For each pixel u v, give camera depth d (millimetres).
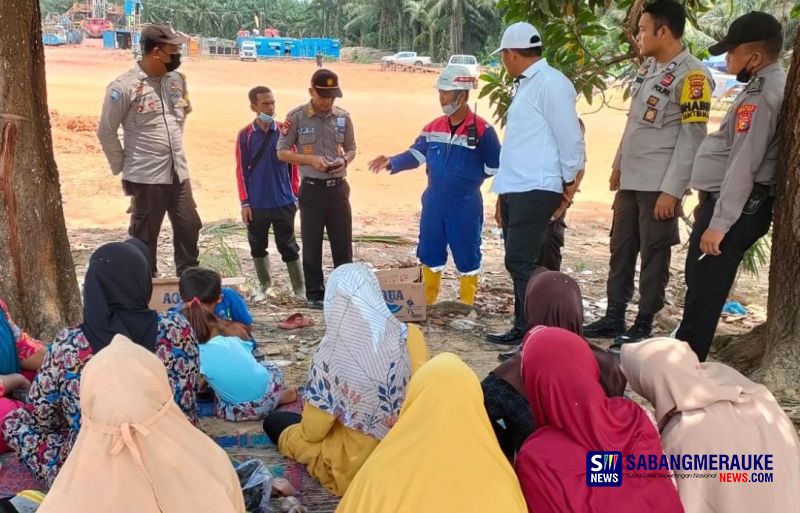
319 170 6637
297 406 4680
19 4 5051
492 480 2660
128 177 6664
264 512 3432
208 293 4734
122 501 2566
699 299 4980
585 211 13031
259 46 58562
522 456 2891
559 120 5309
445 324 6449
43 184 5281
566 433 2877
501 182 5578
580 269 8781
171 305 5777
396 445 2742
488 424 2801
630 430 2859
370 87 38938
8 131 5051
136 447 2598
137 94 6504
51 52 48812
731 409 3041
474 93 31031
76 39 62969
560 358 2871
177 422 2777
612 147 20922
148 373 2707
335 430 3746
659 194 5422
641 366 3162
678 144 5270
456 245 6621
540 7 6719
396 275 6547
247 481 3545
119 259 3412
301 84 38281
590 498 2766
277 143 6719
